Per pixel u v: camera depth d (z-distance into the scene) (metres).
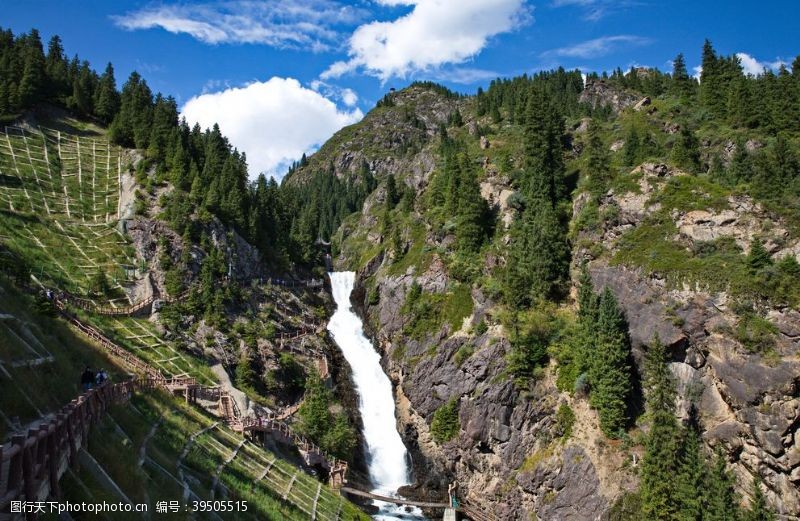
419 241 128.50
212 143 144.75
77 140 137.75
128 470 37.16
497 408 89.94
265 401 89.25
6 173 114.56
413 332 110.56
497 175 127.94
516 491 84.19
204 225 112.00
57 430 29.08
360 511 72.00
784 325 74.25
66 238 101.88
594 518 75.25
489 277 107.62
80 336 68.12
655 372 79.31
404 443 102.94
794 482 69.38
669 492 70.12
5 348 38.19
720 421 76.44
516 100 181.75
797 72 145.75
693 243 87.62
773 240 82.19
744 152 101.81
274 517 52.28
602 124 146.50
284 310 115.75
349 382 109.00
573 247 102.56
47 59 160.25
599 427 81.81
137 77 161.62
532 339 92.50
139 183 121.00
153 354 82.56
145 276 98.88
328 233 198.38
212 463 54.94
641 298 86.88
